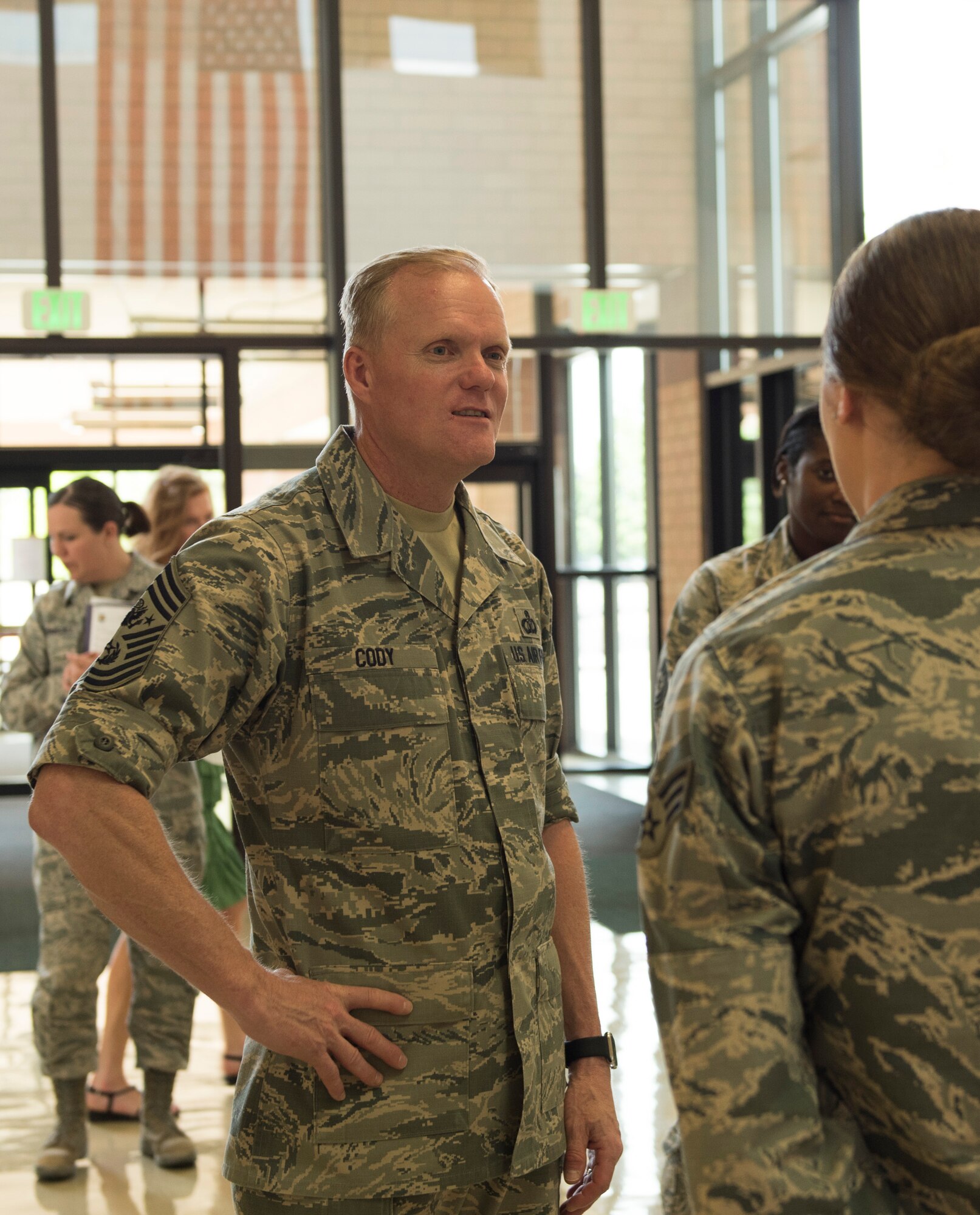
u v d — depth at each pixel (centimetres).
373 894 139
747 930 93
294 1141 137
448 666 148
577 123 666
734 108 680
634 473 1062
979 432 95
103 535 329
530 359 978
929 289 96
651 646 1042
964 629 93
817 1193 88
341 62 641
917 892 90
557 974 154
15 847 742
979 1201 88
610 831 763
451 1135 138
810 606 95
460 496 164
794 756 92
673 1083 93
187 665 134
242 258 644
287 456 664
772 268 687
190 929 130
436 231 654
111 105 629
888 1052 90
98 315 635
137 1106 348
